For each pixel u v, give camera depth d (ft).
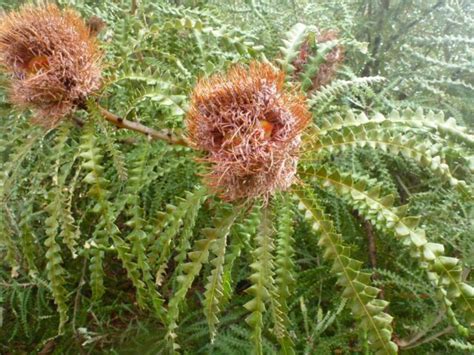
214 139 0.79
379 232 1.45
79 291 1.58
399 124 0.91
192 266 0.81
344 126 0.88
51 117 0.94
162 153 1.04
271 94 0.77
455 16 1.77
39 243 1.58
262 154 0.75
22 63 0.93
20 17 0.93
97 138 0.95
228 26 1.37
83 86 0.93
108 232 0.87
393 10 1.82
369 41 1.88
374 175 1.57
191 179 1.37
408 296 1.42
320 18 1.70
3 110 1.15
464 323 1.22
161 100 0.94
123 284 1.79
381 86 1.73
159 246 0.98
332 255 0.75
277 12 1.65
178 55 1.48
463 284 0.69
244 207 0.84
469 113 1.64
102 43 1.19
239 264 1.45
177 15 1.62
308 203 0.81
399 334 1.40
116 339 1.64
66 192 0.99
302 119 0.80
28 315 1.77
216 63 1.36
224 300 0.93
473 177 1.31
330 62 1.31
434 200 1.44
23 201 1.39
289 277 0.79
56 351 1.62
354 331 1.30
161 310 0.93
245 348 1.34
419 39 1.56
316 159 0.88
